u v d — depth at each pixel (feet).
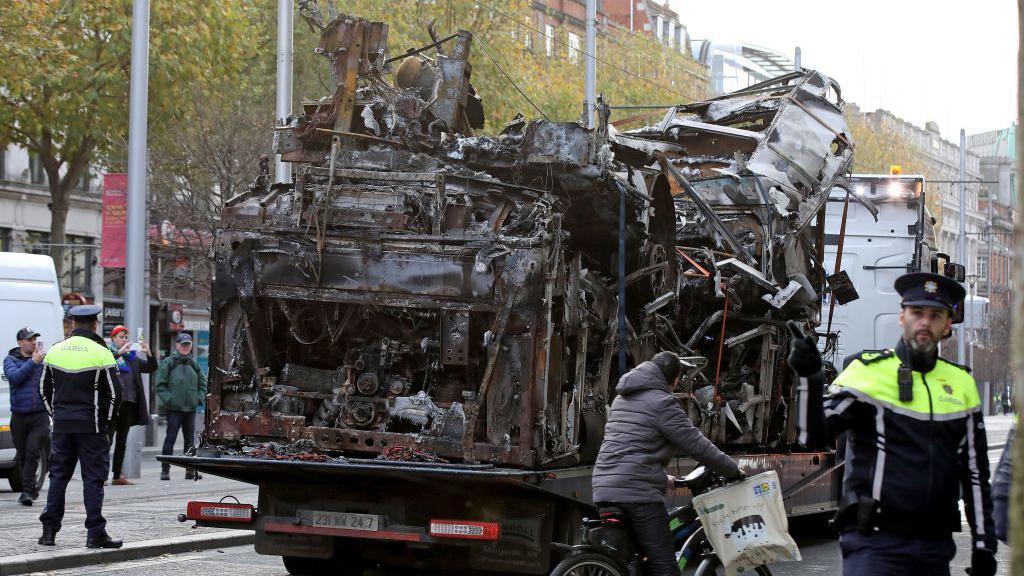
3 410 55.21
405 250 30.17
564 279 30.30
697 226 41.52
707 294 39.73
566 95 140.56
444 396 30.48
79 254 138.51
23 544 36.50
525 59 131.85
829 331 49.57
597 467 27.04
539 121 32.63
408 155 32.42
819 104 49.37
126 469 62.90
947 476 17.88
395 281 30.14
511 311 29.37
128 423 57.77
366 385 30.63
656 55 186.19
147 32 61.87
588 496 31.32
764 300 41.52
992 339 247.29
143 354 53.83
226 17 94.79
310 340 31.42
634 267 35.19
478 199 31.48
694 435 26.48
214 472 31.22
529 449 29.12
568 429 30.63
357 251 30.42
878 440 18.12
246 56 102.58
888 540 17.97
